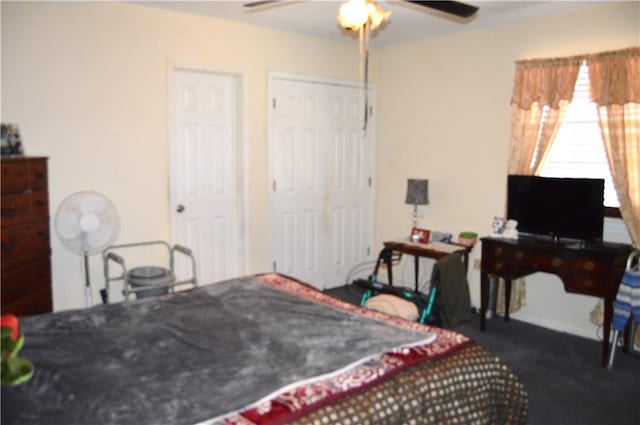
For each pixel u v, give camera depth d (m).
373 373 1.70
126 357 1.83
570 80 3.71
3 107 3.22
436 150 4.71
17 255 2.90
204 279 4.30
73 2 3.41
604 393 2.94
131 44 3.68
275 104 4.50
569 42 3.75
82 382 1.64
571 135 3.83
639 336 3.49
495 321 4.17
